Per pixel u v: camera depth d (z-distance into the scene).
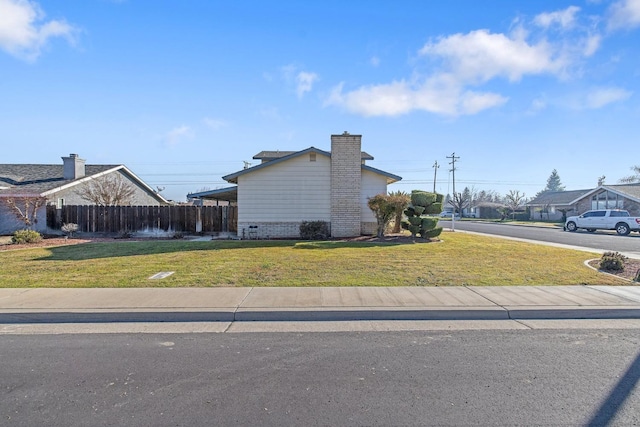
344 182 17.34
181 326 5.65
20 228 20.36
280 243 14.50
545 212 52.22
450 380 3.85
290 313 5.95
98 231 19.88
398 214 18.55
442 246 13.97
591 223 27.09
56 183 22.17
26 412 3.23
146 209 19.86
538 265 10.00
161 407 3.31
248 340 5.04
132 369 4.11
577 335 5.25
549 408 3.31
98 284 7.61
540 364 4.25
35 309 5.96
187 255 11.30
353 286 7.52
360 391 3.61
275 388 3.67
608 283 7.91
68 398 3.47
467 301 6.48
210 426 3.02
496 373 4.01
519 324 5.74
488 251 12.85
